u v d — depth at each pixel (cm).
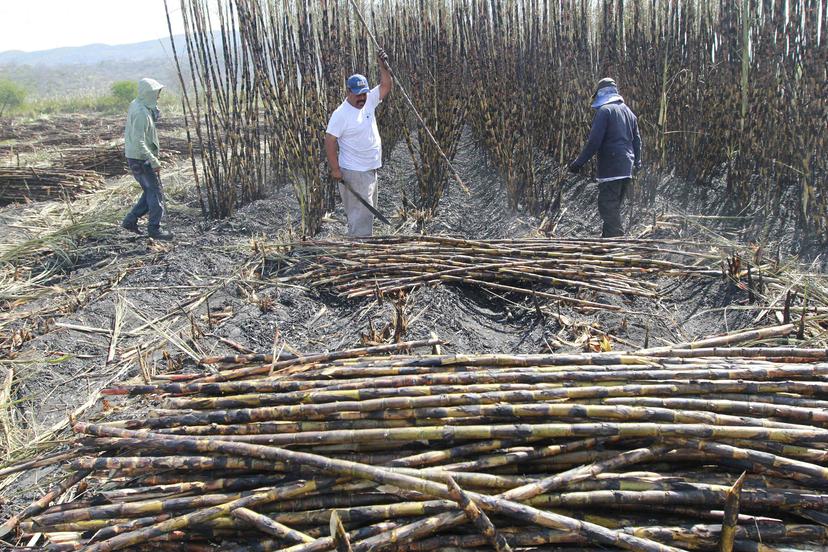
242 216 883
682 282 580
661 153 878
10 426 408
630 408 271
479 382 300
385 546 236
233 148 877
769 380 296
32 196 1030
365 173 699
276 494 253
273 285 587
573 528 236
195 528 255
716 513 249
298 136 777
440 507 245
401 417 278
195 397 316
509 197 873
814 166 670
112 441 275
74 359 490
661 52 875
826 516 245
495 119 945
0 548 266
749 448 263
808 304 518
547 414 273
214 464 266
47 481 341
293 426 280
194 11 802
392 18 973
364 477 249
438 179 870
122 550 254
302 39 744
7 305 609
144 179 787
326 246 636
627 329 508
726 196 809
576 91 884
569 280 562
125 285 628
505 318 544
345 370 318
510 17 866
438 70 872
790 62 691
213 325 526
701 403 279
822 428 273
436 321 497
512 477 256
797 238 679
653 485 254
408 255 599
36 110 3216
